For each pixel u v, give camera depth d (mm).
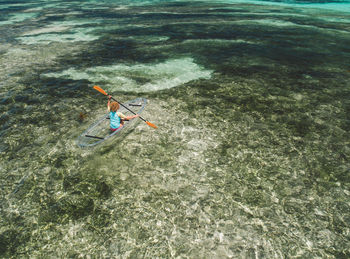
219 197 5594
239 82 11094
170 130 7824
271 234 4801
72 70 12633
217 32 19266
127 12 29188
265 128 7898
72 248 4637
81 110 9102
